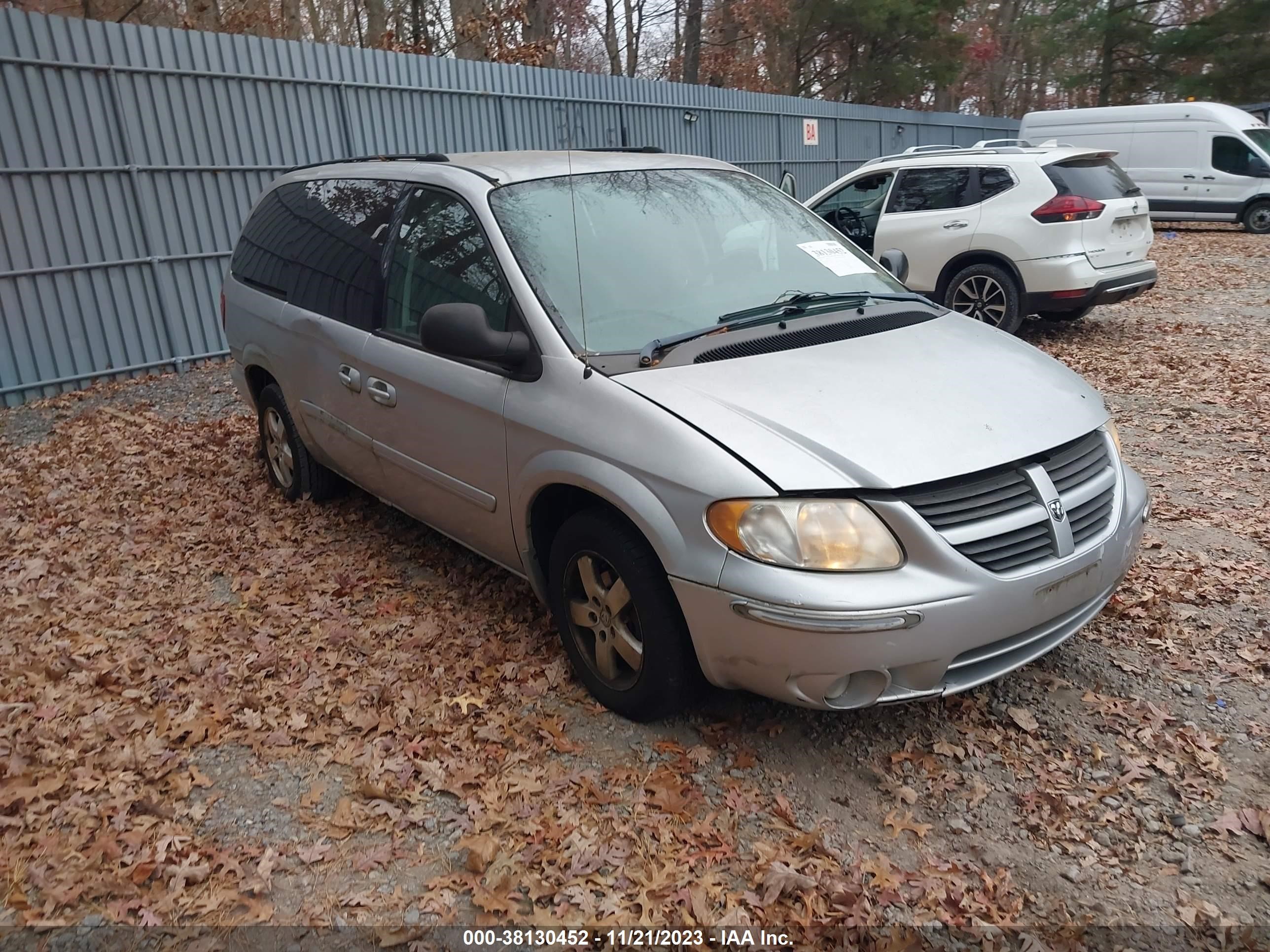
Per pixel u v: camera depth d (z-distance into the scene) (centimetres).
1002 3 3691
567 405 342
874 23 2778
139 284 959
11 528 553
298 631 421
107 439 746
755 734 341
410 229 438
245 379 589
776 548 289
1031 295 932
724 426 310
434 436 406
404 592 456
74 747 336
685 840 291
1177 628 406
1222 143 1869
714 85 2836
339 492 579
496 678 377
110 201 927
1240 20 2964
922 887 273
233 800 312
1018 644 313
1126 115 1966
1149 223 1005
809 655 288
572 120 1370
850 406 320
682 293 388
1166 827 295
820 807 306
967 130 2523
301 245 526
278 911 268
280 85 1032
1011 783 317
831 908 266
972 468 302
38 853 286
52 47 869
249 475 640
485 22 1792
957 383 344
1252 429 673
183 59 955
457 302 396
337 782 322
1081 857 285
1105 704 354
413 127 1160
